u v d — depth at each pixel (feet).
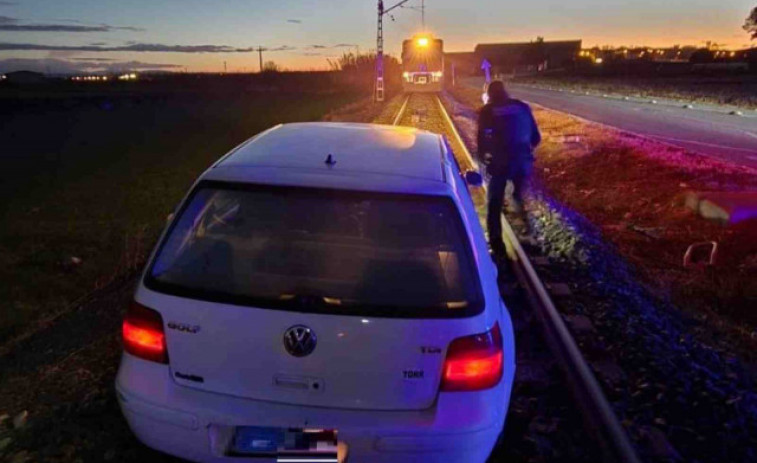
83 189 42.55
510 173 26.48
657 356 16.52
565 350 16.21
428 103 136.46
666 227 31.19
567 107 116.47
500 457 12.12
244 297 9.64
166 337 9.80
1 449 11.59
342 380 9.44
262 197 10.55
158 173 48.98
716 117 92.94
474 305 9.78
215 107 131.03
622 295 21.06
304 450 9.57
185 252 10.29
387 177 10.78
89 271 24.31
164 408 9.75
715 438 13.12
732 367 16.39
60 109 129.90
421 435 9.38
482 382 9.63
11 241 28.53
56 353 16.24
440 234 10.32
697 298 22.09
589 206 36.70
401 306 9.55
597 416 13.34
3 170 52.42
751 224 29.76
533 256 25.41
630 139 59.11
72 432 12.25
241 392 9.64
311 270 9.93
